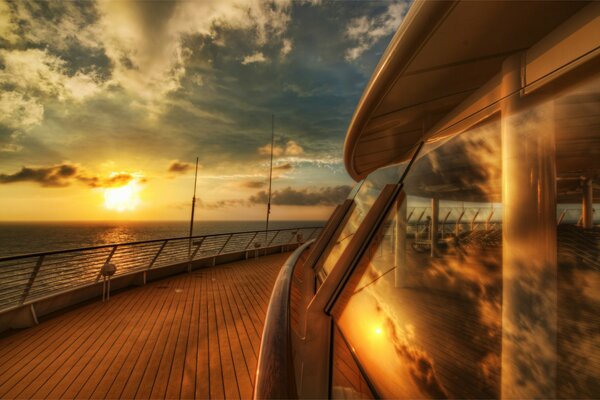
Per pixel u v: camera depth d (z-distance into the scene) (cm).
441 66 245
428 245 624
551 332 159
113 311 485
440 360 179
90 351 342
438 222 650
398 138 504
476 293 322
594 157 310
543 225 169
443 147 411
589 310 263
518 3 170
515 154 187
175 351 341
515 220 179
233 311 484
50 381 282
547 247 166
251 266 951
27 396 260
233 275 797
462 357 181
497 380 168
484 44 212
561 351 206
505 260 181
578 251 388
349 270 176
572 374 179
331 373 159
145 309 495
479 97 296
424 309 269
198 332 396
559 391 172
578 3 168
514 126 190
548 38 196
